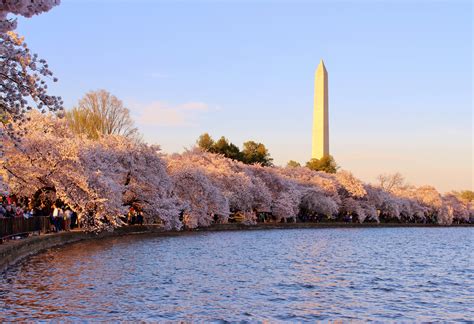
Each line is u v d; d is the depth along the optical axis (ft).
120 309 69.51
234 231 262.47
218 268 115.34
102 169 175.11
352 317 70.69
